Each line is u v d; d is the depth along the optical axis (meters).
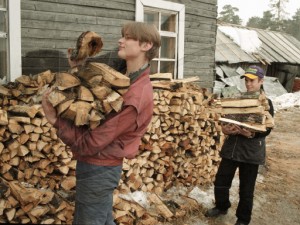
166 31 6.00
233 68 12.49
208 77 6.92
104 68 1.69
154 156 4.10
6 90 3.52
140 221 3.43
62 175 3.32
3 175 3.01
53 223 2.72
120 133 1.67
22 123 3.06
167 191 4.36
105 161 1.72
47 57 4.28
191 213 3.91
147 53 1.74
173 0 6.08
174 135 4.36
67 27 4.60
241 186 3.55
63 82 1.58
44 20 4.34
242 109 3.35
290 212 4.38
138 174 3.97
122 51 1.75
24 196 2.58
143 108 1.71
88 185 1.73
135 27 1.71
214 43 7.11
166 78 4.63
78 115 1.53
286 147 7.93
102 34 5.18
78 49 1.76
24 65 4.18
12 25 4.00
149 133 3.97
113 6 5.28
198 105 4.64
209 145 4.95
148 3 5.71
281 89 15.31
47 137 3.20
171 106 4.29
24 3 4.15
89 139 1.60
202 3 6.73
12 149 3.02
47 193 2.83
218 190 3.75
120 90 1.63
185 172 4.59
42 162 3.20
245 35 14.80
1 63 4.09
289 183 5.38
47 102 1.62
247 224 3.57
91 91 1.58
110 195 1.83
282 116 12.12
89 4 4.90
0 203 2.56
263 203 4.55
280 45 17.62
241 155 3.41
